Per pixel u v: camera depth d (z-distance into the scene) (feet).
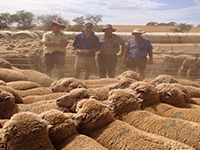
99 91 24.49
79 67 37.11
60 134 14.76
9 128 13.34
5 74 30.07
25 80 30.32
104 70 37.73
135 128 15.64
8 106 19.53
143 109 20.40
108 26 36.11
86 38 35.78
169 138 15.55
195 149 13.48
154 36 112.68
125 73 28.78
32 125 13.57
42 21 166.40
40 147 13.43
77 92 20.62
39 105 20.48
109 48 36.55
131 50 37.86
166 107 19.97
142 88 20.95
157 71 49.03
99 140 15.47
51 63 35.60
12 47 64.23
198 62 48.73
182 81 31.68
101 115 16.26
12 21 207.31
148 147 13.51
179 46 98.37
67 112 20.25
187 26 210.38
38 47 63.46
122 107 18.60
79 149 13.53
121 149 14.21
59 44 34.86
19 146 13.21
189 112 18.56
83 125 16.51
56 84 26.99
